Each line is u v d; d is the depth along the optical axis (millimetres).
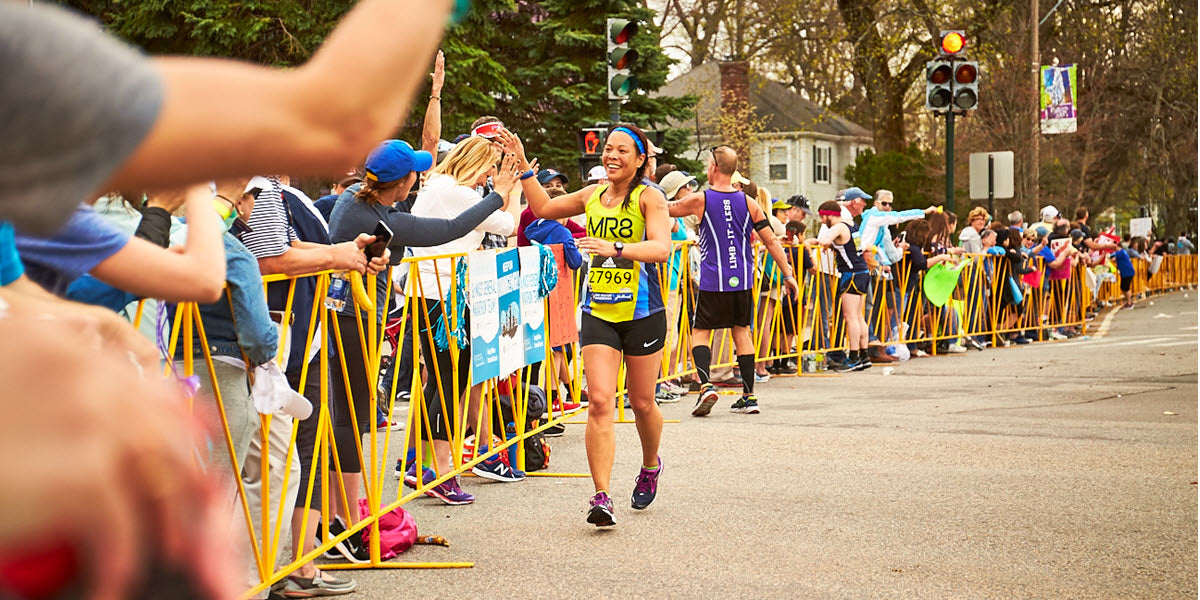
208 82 954
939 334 15203
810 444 7879
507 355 6762
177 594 802
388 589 4691
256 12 22641
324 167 999
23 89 865
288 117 968
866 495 6242
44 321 829
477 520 5883
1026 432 8281
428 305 6164
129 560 781
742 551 5145
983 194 17625
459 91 23922
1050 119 27484
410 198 6738
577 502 6281
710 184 9391
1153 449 7523
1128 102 41344
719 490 6438
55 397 778
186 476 816
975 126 32812
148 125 913
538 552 5215
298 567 4469
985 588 4527
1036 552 5047
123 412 794
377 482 5070
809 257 12359
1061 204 35406
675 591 4562
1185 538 5246
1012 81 31688
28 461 758
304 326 4484
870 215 13516
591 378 5625
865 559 4977
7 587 750
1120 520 5605
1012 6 33344
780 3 39312
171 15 22312
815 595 4473
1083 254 18750
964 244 16109
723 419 9180
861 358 13266
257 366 3891
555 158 27656
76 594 766
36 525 754
